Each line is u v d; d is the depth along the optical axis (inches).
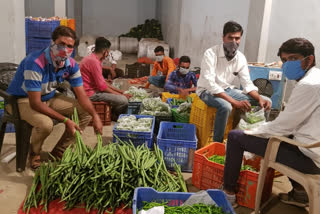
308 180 84.5
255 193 104.3
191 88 195.0
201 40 272.8
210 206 91.7
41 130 117.2
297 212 107.0
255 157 113.6
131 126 136.3
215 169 111.3
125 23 557.9
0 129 125.1
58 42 108.5
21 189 111.7
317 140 84.9
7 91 118.3
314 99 84.3
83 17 546.3
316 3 159.0
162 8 494.9
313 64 88.1
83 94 126.6
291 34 174.1
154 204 91.7
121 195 99.7
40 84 111.2
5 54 181.9
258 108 134.7
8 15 177.9
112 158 105.8
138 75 301.0
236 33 133.7
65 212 99.0
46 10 536.7
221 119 132.6
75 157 105.7
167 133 148.8
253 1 191.2
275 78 162.2
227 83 145.6
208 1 256.1
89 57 166.4
